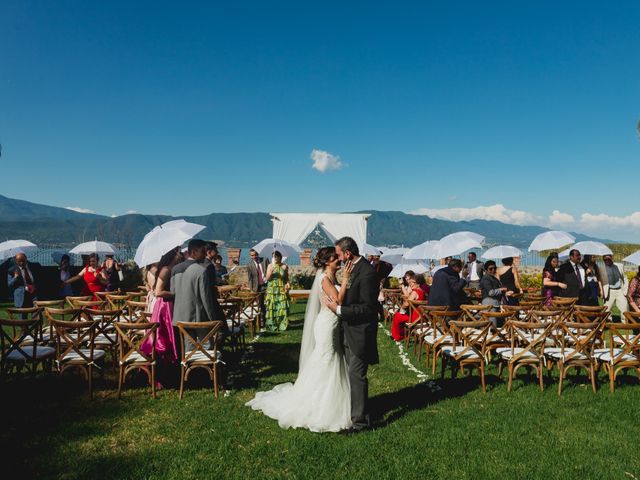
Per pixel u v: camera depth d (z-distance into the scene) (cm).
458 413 576
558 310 773
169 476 412
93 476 409
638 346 650
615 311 1434
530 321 811
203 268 652
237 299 938
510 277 998
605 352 695
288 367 809
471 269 1423
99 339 805
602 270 1223
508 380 717
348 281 520
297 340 1073
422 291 1072
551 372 770
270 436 501
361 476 414
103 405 598
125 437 495
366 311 513
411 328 988
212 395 641
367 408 525
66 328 637
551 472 421
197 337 659
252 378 733
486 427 529
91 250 1220
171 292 661
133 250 2275
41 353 661
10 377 711
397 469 427
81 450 462
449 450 468
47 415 559
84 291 1202
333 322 535
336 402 525
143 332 772
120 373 633
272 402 583
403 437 498
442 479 410
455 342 759
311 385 533
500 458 451
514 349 730
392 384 715
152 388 646
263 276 1318
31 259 2167
